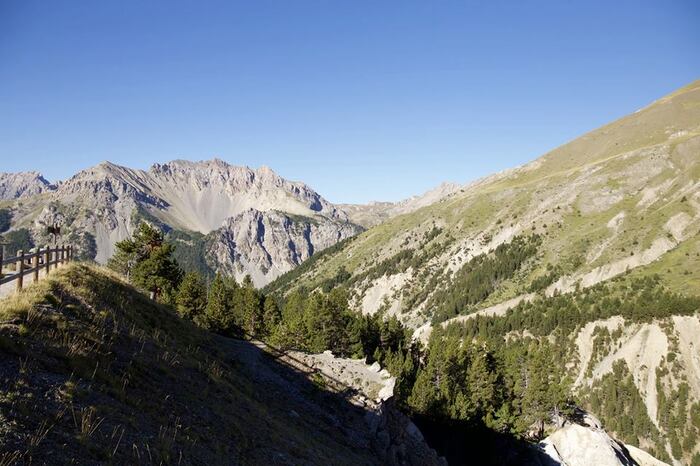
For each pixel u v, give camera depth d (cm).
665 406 11344
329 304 8319
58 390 1344
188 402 1888
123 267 6494
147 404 1630
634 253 18450
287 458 2062
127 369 1770
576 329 14775
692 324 12512
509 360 8819
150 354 2072
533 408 7569
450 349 7894
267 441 2105
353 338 8206
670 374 11894
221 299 8206
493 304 19800
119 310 2345
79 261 2839
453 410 6900
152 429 1494
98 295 2320
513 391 8269
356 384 4128
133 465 1241
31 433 1116
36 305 1794
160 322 2716
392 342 9938
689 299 13025
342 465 2588
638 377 12344
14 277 1870
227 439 1823
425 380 6894
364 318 10525
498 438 7331
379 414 3788
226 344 3622
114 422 1377
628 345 13112
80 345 1681
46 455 1073
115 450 1230
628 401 12069
